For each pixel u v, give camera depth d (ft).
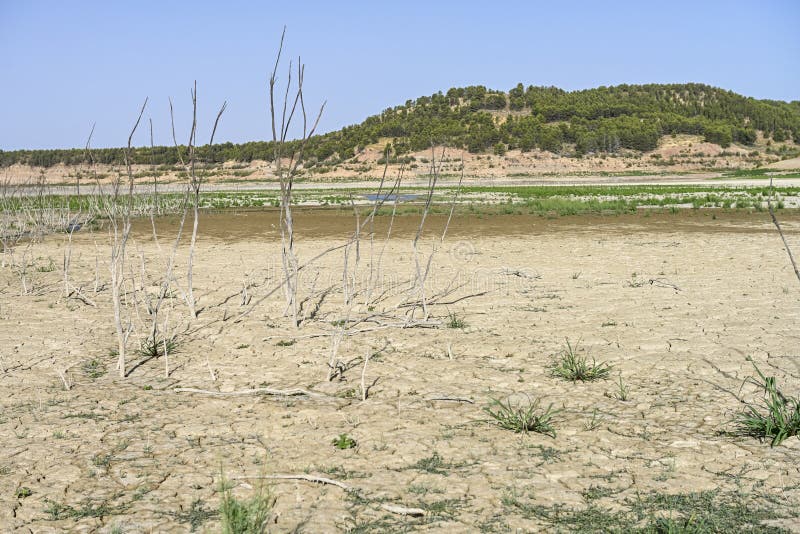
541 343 24.11
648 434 15.92
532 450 15.10
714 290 32.86
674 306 29.45
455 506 12.57
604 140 517.96
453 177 398.62
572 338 24.68
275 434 16.33
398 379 20.47
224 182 360.07
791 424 15.58
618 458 14.60
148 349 23.76
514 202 116.98
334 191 200.64
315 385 20.11
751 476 13.61
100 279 40.83
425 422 16.90
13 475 14.19
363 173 434.30
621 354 22.52
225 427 16.79
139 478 13.98
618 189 172.45
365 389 19.61
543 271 40.40
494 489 13.23
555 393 18.97
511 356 22.76
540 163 481.87
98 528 11.97
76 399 19.12
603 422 16.72
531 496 12.92
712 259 43.98
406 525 11.90
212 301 33.09
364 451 15.20
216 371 21.77
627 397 18.52
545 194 148.77
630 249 50.55
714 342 23.61
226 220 87.20
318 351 23.82
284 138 27.45
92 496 13.21
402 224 76.54
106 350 24.52
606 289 33.99
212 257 50.47
